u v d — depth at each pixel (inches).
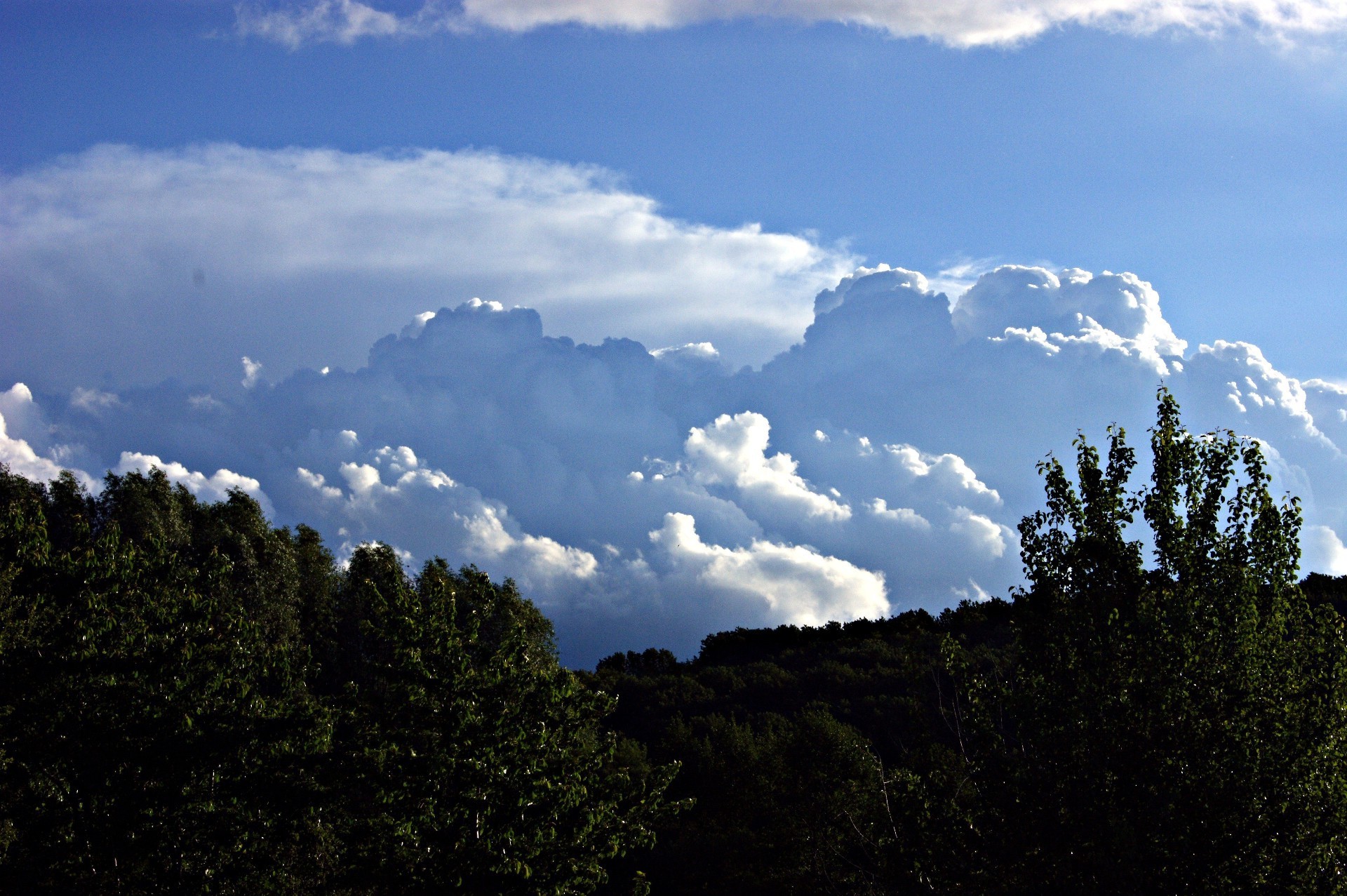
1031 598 552.4
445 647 715.4
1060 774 504.1
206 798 680.4
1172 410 543.5
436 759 677.3
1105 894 470.9
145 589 748.0
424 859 662.5
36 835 636.7
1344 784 477.4
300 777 701.3
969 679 566.3
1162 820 471.2
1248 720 482.9
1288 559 517.0
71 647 677.9
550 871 685.9
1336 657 508.7
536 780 698.2
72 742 655.1
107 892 653.3
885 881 572.4
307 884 738.2
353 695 735.1
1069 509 547.5
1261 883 459.5
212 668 719.1
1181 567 522.6
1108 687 504.7
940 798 554.9
